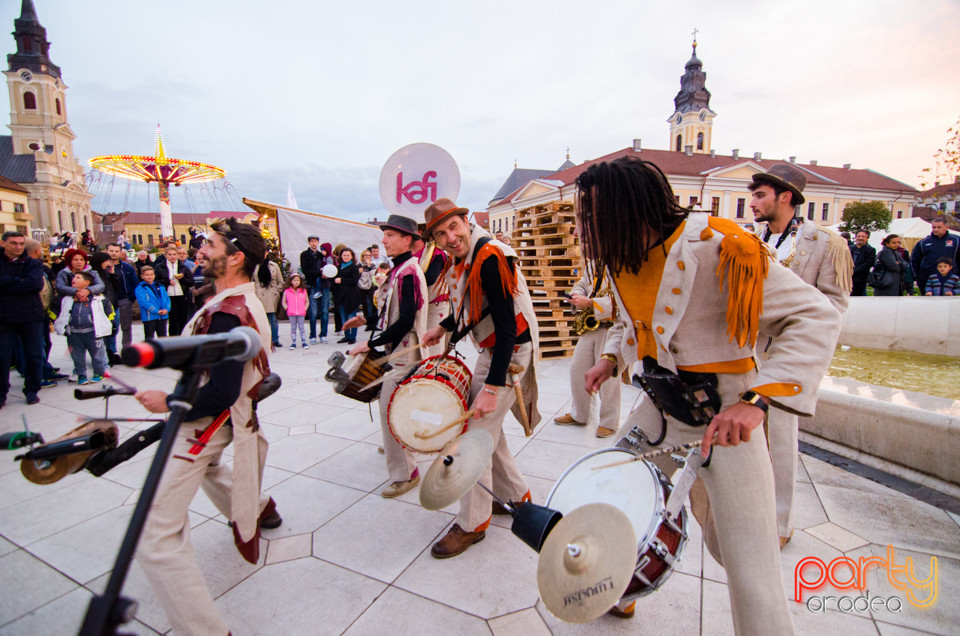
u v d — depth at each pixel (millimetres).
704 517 1711
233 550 2453
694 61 58281
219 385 1703
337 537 2561
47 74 66625
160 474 833
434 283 3393
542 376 5785
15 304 4754
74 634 1933
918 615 1927
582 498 1600
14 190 55656
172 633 1933
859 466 3160
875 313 5855
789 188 2402
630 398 4973
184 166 20391
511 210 57531
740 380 1419
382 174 3154
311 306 9094
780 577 1396
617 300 1620
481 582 2203
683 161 50000
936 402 3092
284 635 1904
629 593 1446
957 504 2668
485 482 2432
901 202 55875
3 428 4285
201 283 8820
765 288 1294
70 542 2561
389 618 1989
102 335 5852
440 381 2293
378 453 3656
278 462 3494
